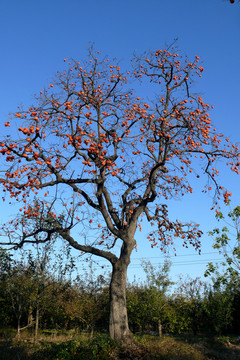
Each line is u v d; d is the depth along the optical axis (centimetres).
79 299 2094
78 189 1456
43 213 1628
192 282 2616
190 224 1692
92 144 1285
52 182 1356
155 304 2041
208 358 1426
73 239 1470
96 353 1203
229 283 1191
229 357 1516
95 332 2039
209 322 2398
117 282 1422
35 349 1299
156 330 2389
